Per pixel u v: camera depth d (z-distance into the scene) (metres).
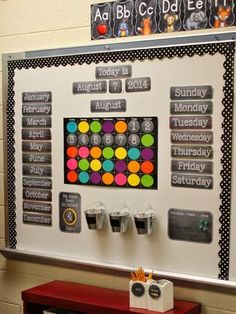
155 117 2.11
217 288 2.01
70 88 2.31
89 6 2.27
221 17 1.98
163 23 2.10
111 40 2.22
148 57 2.11
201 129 2.01
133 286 1.99
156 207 2.12
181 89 2.04
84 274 2.34
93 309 2.04
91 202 2.28
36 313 2.27
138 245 2.17
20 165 2.47
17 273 2.55
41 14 2.41
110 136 2.21
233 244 1.97
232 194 1.96
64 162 2.34
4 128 2.51
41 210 2.43
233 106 1.94
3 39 2.52
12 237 2.53
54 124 2.36
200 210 2.03
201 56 2.00
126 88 2.17
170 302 1.97
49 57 2.36
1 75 2.52
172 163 2.08
